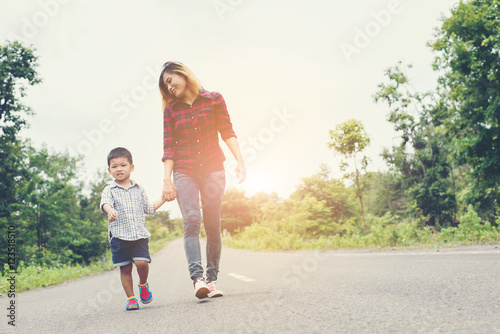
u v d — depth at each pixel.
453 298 2.26
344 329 1.69
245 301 2.81
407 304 2.20
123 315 2.78
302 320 1.97
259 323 1.98
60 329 2.42
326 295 2.84
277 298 2.86
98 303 4.04
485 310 1.83
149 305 3.29
